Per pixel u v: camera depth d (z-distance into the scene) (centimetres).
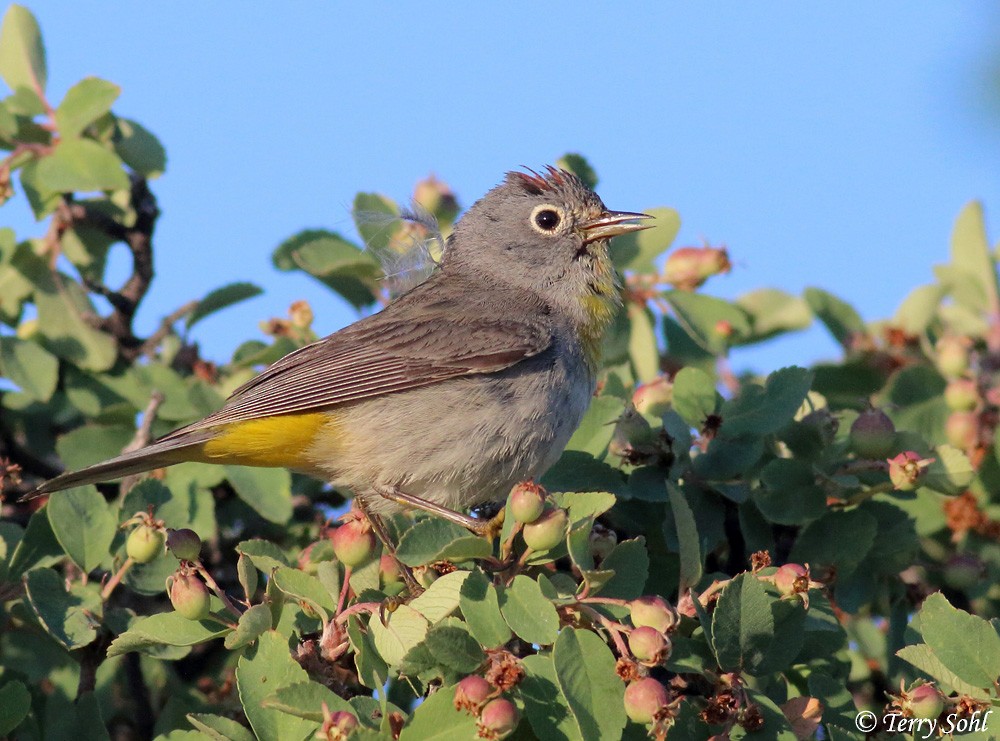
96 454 1258
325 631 855
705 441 1056
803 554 1017
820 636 927
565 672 756
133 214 1349
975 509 1203
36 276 1316
